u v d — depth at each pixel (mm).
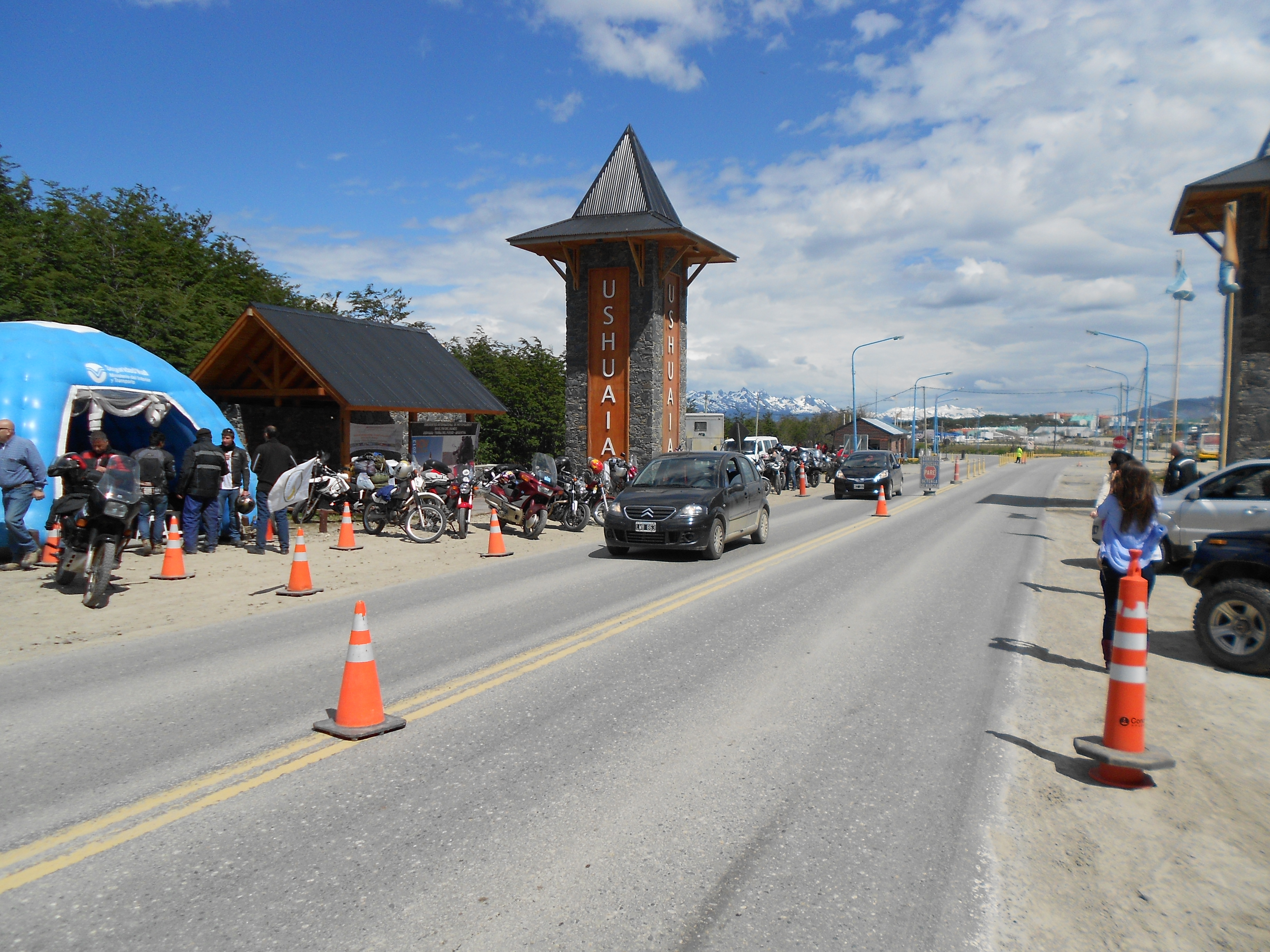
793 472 32219
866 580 11008
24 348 12625
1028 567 12625
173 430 15570
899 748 4910
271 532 15602
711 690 5980
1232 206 18906
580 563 12477
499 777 4383
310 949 2861
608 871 3426
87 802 4031
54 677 6234
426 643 7305
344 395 17625
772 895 3268
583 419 28203
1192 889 3412
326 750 4762
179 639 7477
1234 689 6426
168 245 29547
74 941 2883
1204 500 11406
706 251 29156
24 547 10984
